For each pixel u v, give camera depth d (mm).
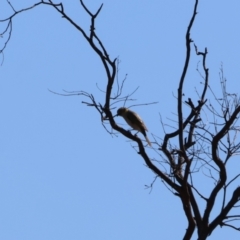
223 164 14672
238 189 14781
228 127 14562
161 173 14969
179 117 14773
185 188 14797
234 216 14734
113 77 14883
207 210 14781
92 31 14906
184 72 14773
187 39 14672
